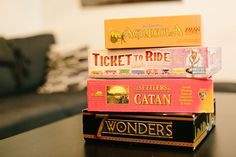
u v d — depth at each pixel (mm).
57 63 2588
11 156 837
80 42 3002
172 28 809
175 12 2588
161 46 818
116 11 2818
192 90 801
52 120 1929
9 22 2896
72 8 3018
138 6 2721
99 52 866
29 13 3102
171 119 807
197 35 799
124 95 854
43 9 3166
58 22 3104
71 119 1227
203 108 797
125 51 846
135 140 852
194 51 790
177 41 809
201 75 788
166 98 821
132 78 848
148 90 833
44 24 3178
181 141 802
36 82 2598
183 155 774
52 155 824
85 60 2602
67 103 2078
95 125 895
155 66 825
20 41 2598
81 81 2514
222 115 1145
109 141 883
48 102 2074
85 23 2973
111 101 867
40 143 932
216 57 848
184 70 802
